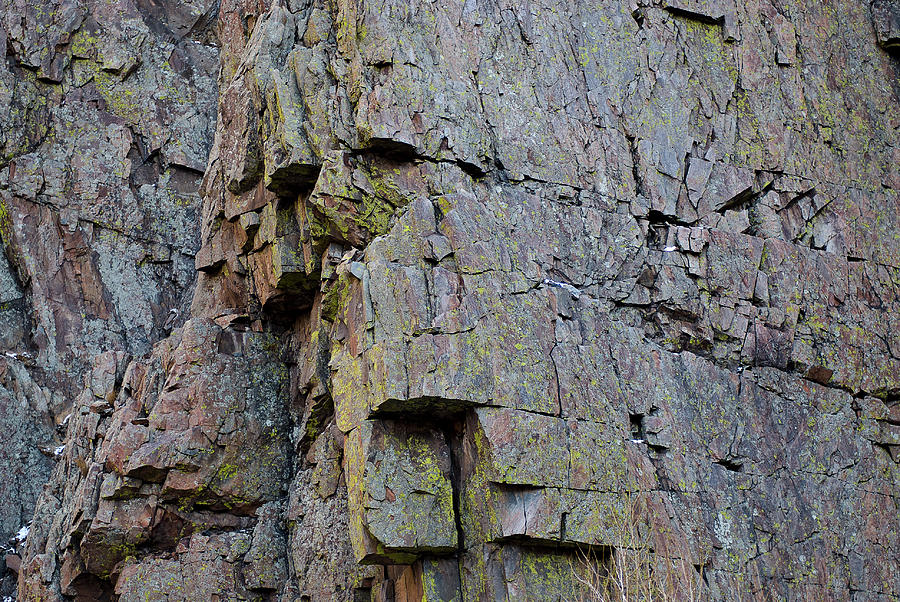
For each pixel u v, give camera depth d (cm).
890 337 1656
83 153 2075
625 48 1609
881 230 1716
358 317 1298
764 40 1727
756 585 1362
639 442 1355
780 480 1459
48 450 1911
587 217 1484
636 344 1416
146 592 1512
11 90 2047
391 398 1224
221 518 1578
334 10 1543
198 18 2245
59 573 1584
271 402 1630
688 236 1541
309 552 1502
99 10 2155
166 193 2128
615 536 1267
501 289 1316
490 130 1462
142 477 1541
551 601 1231
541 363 1303
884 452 1584
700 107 1638
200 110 2197
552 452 1262
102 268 2038
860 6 1847
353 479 1259
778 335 1554
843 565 1461
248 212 1619
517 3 1552
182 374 1595
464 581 1259
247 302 1677
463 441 1282
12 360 1938
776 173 1659
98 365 1742
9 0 2086
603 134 1548
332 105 1452
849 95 1775
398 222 1329
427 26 1473
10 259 2005
